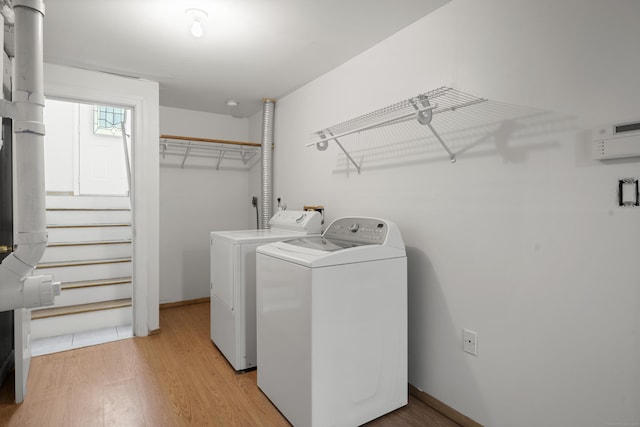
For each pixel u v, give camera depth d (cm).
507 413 152
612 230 120
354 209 242
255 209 392
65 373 216
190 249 376
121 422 169
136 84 275
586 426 127
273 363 182
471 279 167
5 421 169
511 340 150
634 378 116
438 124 183
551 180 136
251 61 248
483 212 161
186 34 209
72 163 414
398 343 181
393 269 178
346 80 248
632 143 112
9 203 207
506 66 150
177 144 353
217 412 178
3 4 154
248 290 223
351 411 164
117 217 376
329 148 267
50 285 120
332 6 179
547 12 136
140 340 270
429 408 185
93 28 202
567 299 132
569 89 130
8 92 200
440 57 180
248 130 408
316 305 151
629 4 114
